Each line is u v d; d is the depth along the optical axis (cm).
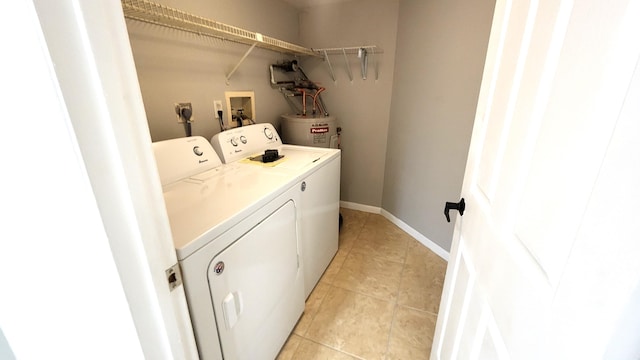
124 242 47
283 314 139
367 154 300
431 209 230
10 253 53
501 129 66
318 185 171
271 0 236
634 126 28
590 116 35
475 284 75
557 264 40
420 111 227
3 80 38
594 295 32
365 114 287
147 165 47
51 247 49
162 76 152
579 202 36
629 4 30
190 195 113
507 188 59
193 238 78
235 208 99
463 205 93
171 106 159
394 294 185
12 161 44
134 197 46
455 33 183
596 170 33
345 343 148
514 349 50
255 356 117
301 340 150
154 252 51
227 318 95
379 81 271
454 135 196
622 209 30
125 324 52
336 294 185
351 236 262
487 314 66
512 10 66
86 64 37
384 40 257
